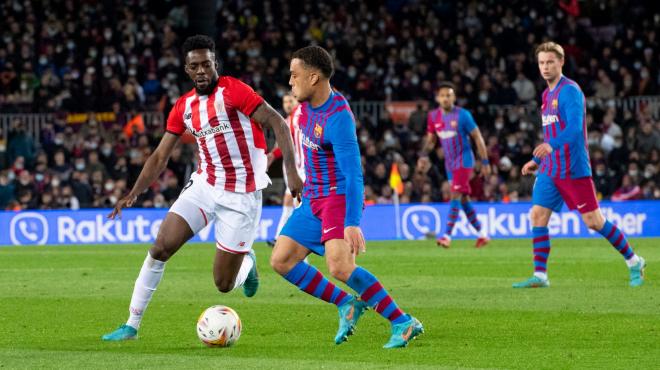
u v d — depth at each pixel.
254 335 22.33
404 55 81.12
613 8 88.56
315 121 19.88
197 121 22.62
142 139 66.94
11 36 78.06
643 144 68.75
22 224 60.34
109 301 29.14
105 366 18.44
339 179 20.22
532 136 71.50
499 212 62.66
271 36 81.44
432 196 65.88
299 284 21.03
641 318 24.22
